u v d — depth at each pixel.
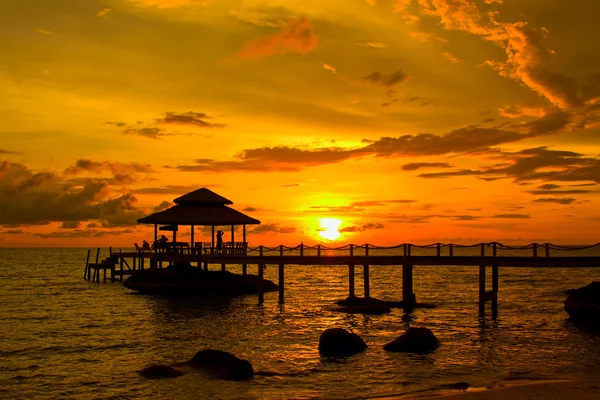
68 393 17.34
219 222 43.06
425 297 44.59
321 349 21.98
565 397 15.11
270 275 84.75
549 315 32.41
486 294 31.69
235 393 16.72
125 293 49.00
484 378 17.86
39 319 34.16
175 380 18.05
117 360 22.00
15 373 19.94
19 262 137.12
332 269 109.44
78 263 130.75
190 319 32.84
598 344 23.50
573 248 28.75
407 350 21.91
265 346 24.02
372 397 15.93
